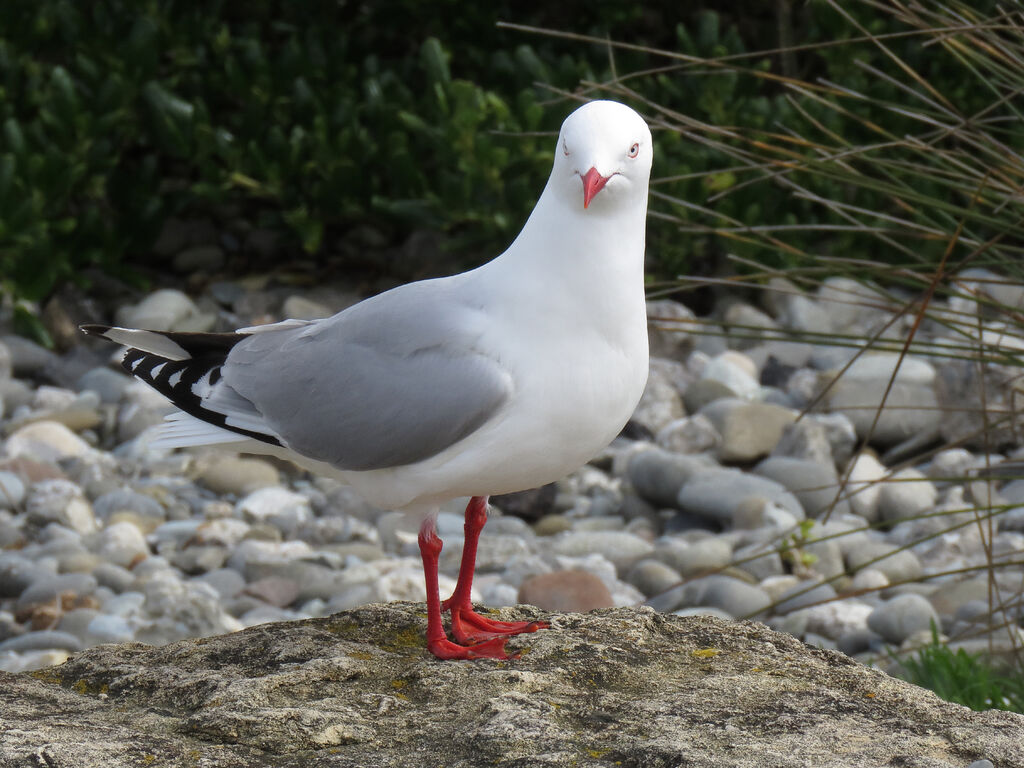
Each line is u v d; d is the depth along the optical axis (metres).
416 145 17.34
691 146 16.70
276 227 17.42
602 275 5.63
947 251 7.43
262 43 18.89
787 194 16.48
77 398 14.51
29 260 15.61
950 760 4.74
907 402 13.90
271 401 6.19
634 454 13.70
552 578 10.35
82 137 16.70
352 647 5.87
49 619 10.10
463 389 5.68
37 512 11.84
